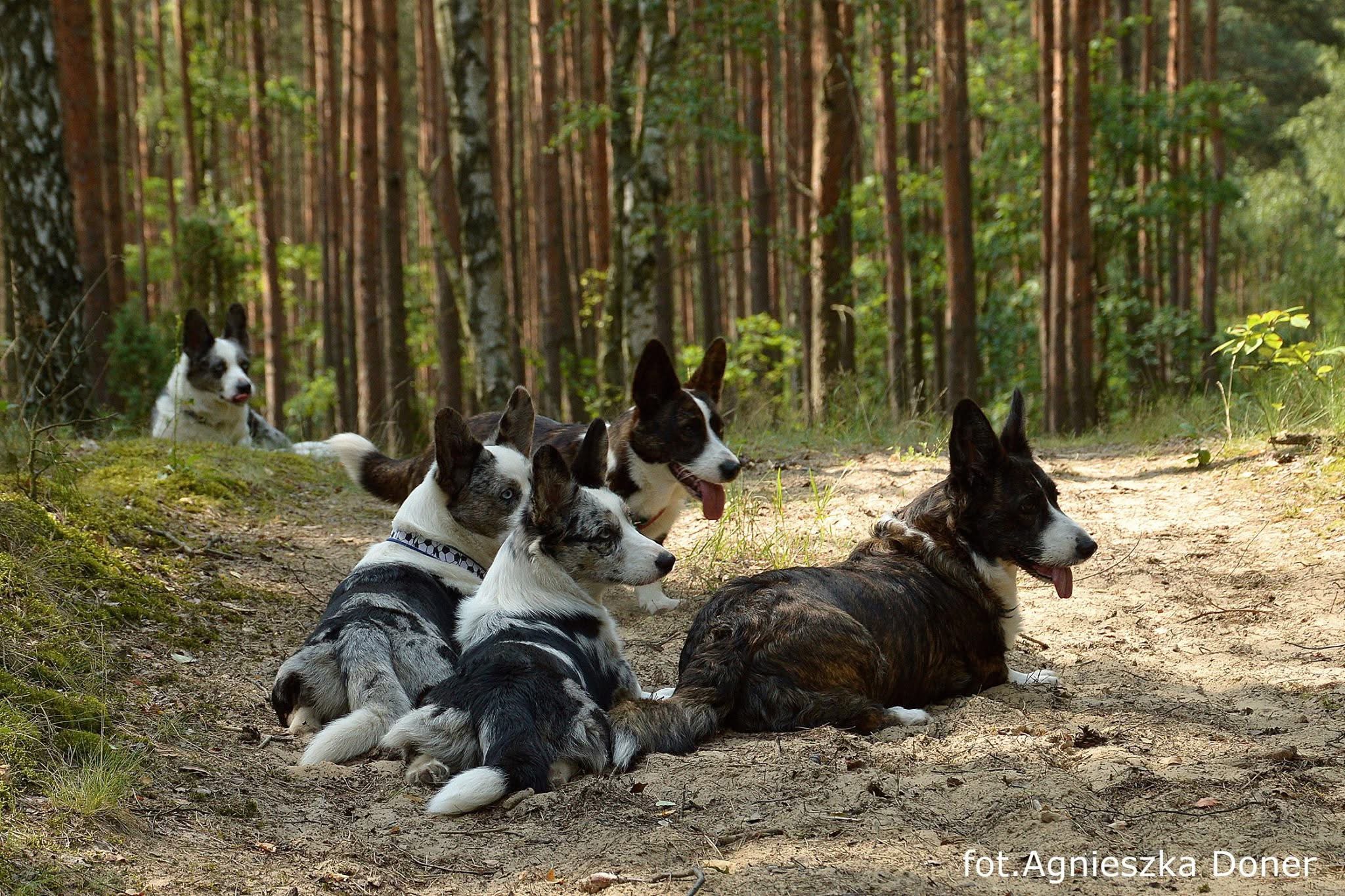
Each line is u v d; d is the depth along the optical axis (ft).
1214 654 17.98
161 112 105.91
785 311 90.43
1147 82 74.69
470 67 49.90
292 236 126.93
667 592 23.22
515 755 12.71
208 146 106.42
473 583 17.53
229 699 16.43
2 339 33.50
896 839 11.15
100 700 14.38
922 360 71.97
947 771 13.05
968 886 10.16
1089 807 11.86
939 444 35.96
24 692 13.57
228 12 96.58
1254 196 124.67
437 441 17.47
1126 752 13.33
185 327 35.83
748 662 14.89
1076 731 14.33
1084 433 50.70
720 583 23.56
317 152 96.99
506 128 82.23
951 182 53.26
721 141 55.88
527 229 97.30
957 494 16.88
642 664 18.89
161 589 19.77
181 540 23.31
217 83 85.25
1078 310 51.52
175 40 104.06
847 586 15.88
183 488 26.76
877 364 74.90
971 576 16.81
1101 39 60.23
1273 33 130.11
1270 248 134.00
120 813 11.52
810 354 62.28
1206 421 36.11
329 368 84.23
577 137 72.54
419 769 13.24
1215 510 26.37
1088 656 18.38
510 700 13.24
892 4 53.11
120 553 20.94
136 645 17.52
